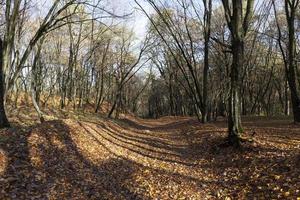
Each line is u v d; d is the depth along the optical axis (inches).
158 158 577.0
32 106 1496.1
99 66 2124.8
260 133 727.1
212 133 799.7
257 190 351.3
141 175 435.2
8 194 298.4
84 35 1755.7
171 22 1277.1
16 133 520.1
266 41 1788.9
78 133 629.0
